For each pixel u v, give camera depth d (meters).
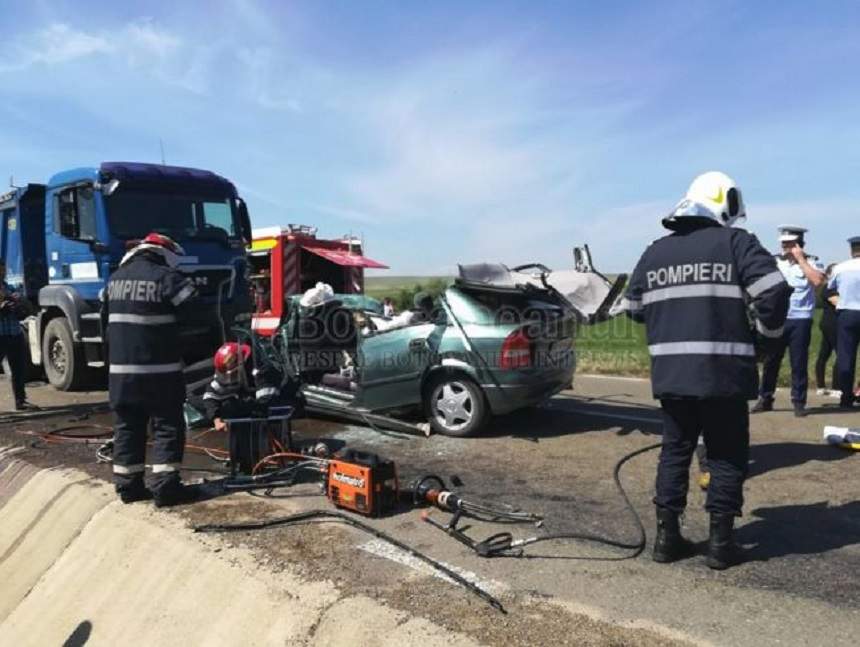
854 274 7.48
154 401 4.64
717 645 2.84
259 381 5.74
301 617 3.30
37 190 10.28
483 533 4.17
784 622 3.04
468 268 6.50
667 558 3.68
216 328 9.05
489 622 3.05
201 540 4.11
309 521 4.37
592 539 4.03
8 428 7.21
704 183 3.66
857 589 3.36
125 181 8.70
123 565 4.27
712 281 3.43
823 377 8.84
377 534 4.08
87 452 6.20
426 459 5.86
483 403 6.38
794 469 5.36
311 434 6.82
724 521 3.58
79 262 9.10
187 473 5.52
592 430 6.79
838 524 4.23
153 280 4.63
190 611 3.71
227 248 9.47
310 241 13.73
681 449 3.66
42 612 4.35
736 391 3.39
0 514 5.55
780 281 3.32
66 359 9.48
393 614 3.15
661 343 3.57
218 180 9.59
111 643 3.84
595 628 2.99
